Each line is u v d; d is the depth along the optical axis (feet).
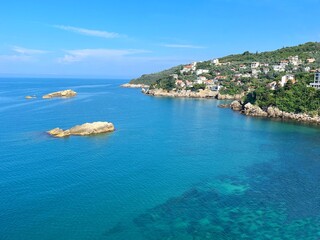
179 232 140.36
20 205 158.92
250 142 300.40
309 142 301.84
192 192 181.06
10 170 206.59
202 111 517.96
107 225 144.15
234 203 168.45
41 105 549.13
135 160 236.22
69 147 265.95
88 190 178.81
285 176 208.54
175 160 239.09
